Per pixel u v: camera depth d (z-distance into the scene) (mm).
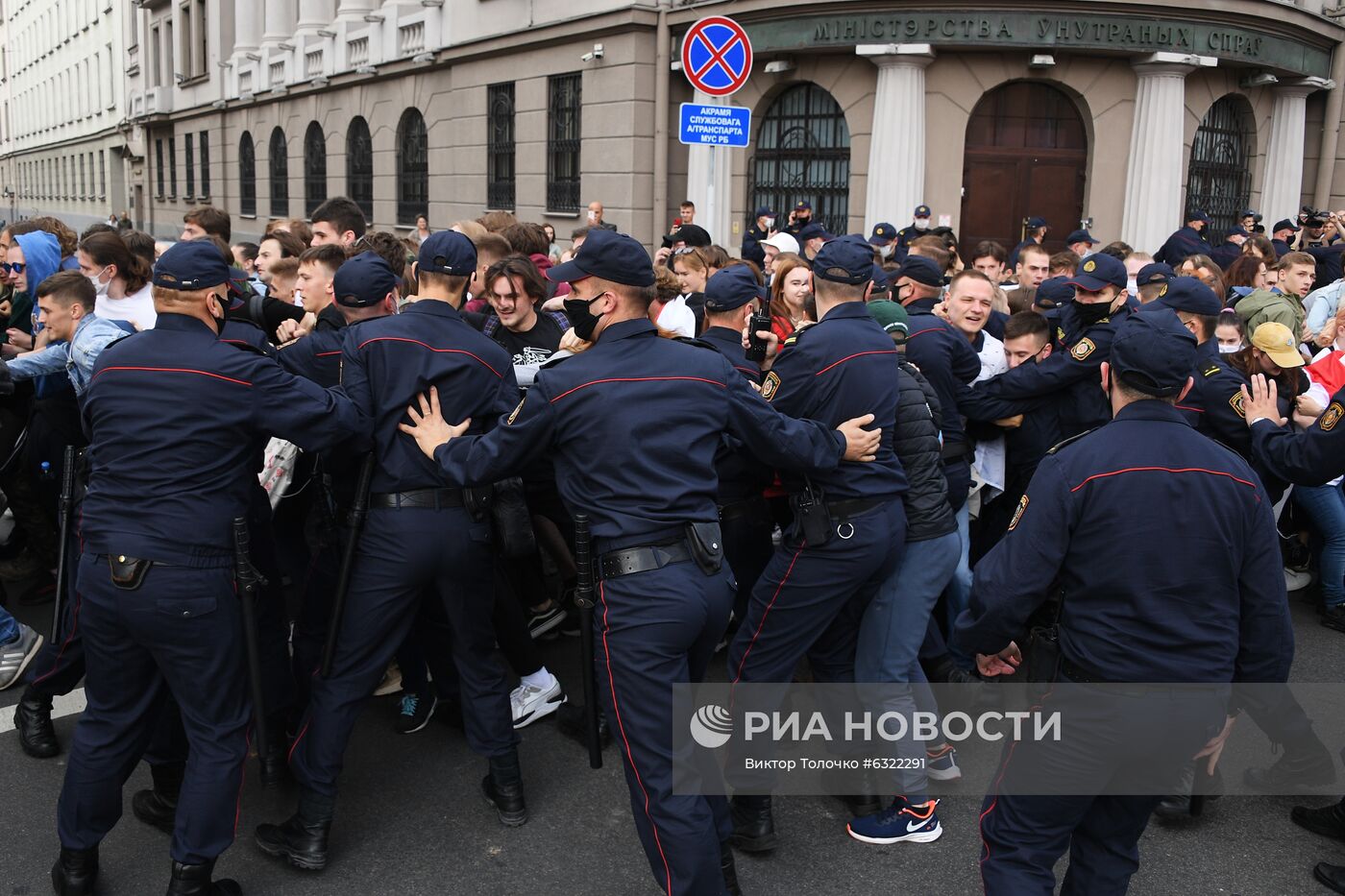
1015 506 4648
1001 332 5484
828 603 3387
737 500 4047
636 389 2926
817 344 3410
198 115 30438
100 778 3051
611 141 13820
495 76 16078
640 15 13211
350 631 3334
